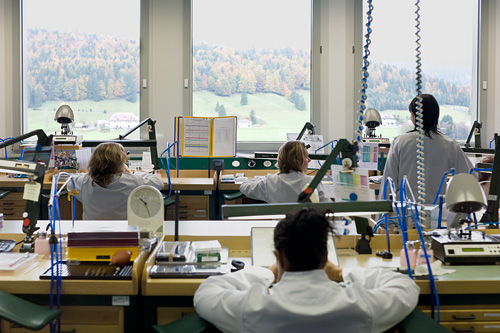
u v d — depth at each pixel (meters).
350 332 1.30
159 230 2.22
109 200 2.92
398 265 1.99
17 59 5.71
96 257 1.90
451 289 1.72
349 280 1.58
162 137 5.81
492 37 5.90
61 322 1.73
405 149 2.83
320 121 5.89
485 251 1.95
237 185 4.41
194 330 1.40
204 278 1.78
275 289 1.35
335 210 1.78
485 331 1.74
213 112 5.93
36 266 1.89
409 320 1.43
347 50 5.86
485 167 2.87
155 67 5.77
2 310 1.46
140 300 1.77
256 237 1.97
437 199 2.60
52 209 1.95
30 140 5.74
